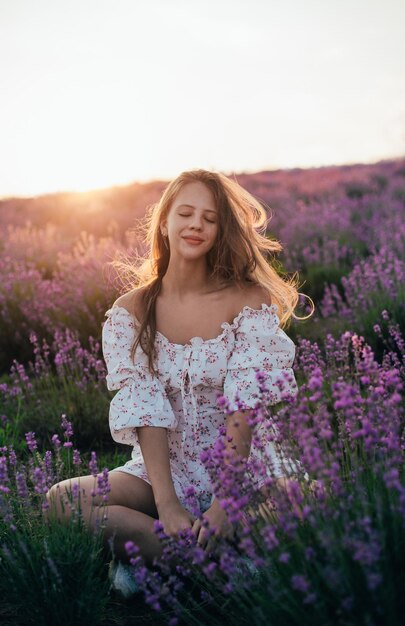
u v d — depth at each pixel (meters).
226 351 2.62
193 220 2.63
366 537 1.74
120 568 2.35
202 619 2.15
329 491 1.85
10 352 5.89
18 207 17.73
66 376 4.87
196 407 2.61
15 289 6.65
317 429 1.98
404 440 2.24
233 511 1.87
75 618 2.10
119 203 16.19
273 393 2.54
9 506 2.46
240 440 2.42
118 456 3.64
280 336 2.61
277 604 1.79
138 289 2.82
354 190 14.60
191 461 2.63
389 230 8.20
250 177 19.52
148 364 2.65
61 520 2.34
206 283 2.77
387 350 4.52
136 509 2.56
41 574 2.09
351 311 5.14
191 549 2.03
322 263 7.46
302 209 11.48
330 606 1.72
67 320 5.84
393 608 1.63
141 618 2.23
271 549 1.75
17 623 2.19
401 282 5.36
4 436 3.80
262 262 2.88
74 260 7.83
